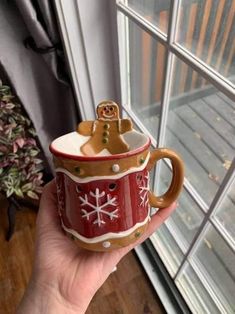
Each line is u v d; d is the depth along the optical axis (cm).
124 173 21
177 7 32
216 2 30
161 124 45
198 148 44
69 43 46
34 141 60
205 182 44
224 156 39
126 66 50
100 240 23
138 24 40
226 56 30
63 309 30
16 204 71
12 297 63
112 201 22
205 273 53
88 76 51
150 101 49
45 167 73
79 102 55
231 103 35
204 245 49
